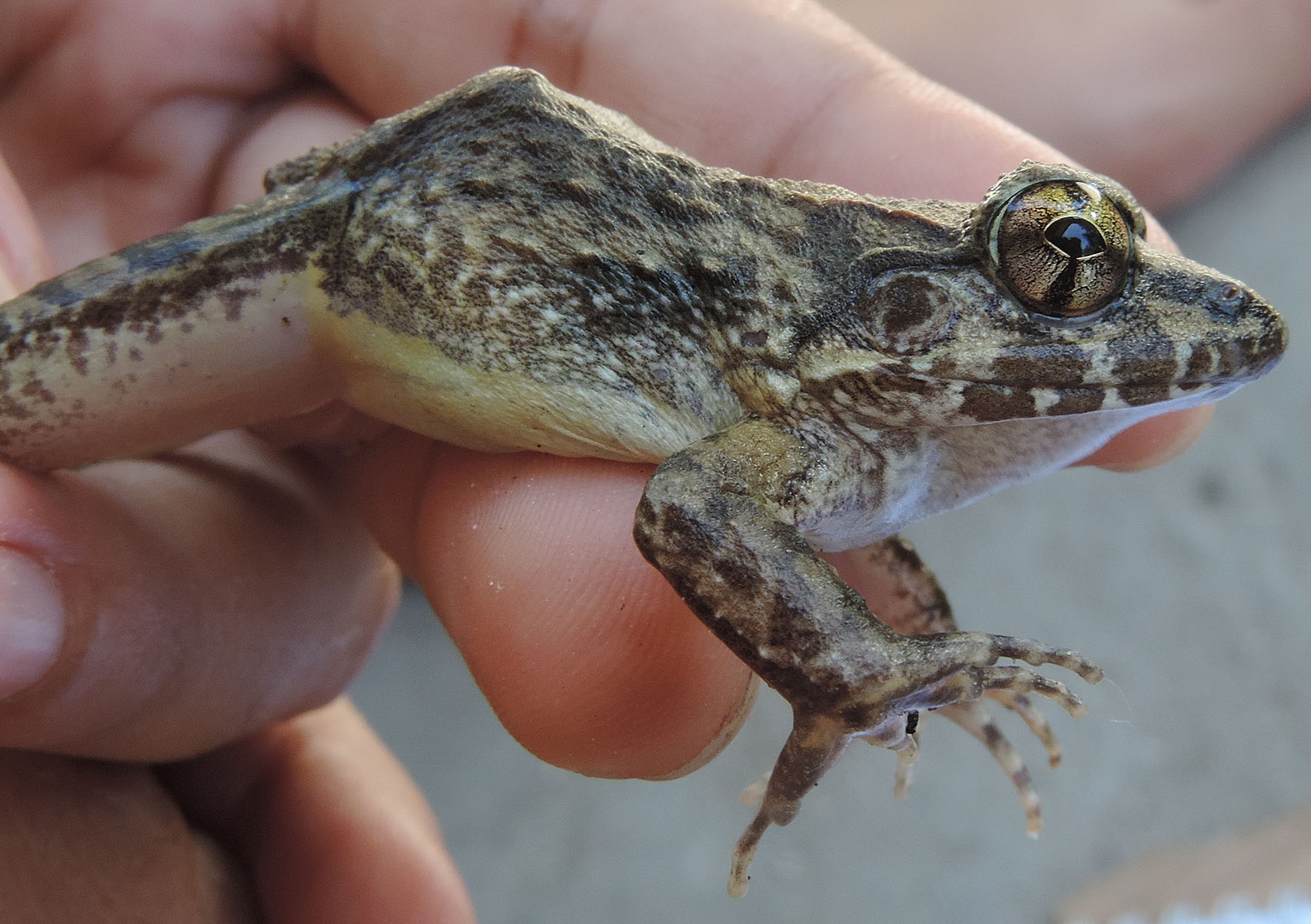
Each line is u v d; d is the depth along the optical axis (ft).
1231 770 0.70
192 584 0.41
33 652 0.38
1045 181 0.37
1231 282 0.37
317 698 0.46
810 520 0.38
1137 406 0.37
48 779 0.42
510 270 0.39
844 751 0.36
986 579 0.82
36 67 0.48
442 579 0.42
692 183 0.39
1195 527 0.83
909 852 0.69
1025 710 0.43
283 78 0.51
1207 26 0.92
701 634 0.40
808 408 0.38
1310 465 0.84
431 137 0.40
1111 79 0.90
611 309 0.39
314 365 0.41
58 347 0.39
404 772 0.51
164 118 0.50
